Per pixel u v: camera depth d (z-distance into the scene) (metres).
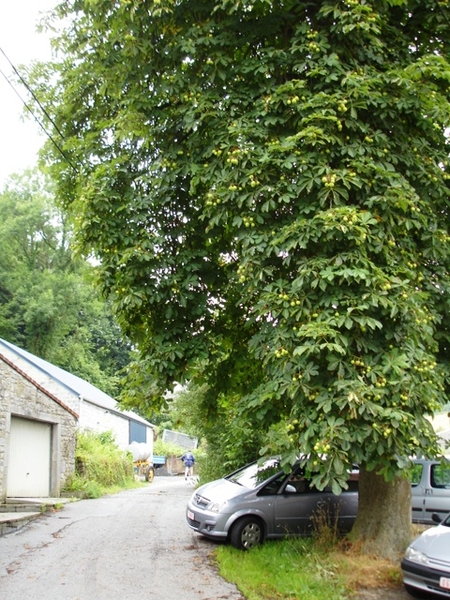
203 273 9.44
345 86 7.85
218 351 9.34
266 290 7.34
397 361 6.57
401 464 6.43
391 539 8.38
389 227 7.38
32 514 12.34
